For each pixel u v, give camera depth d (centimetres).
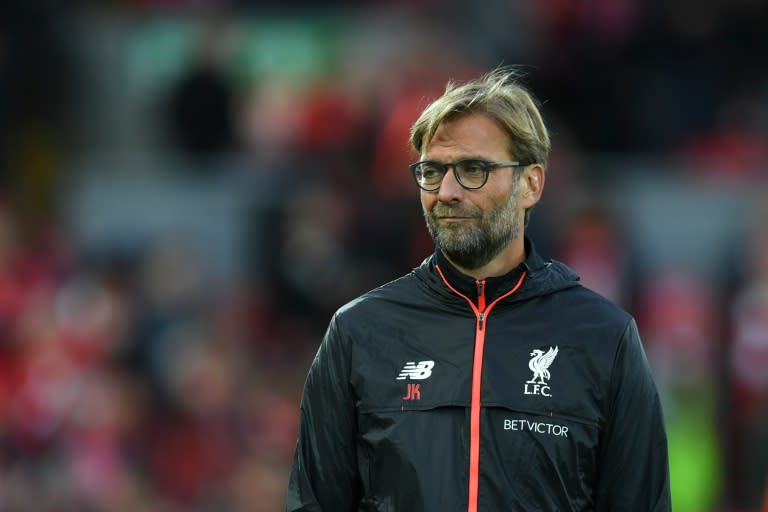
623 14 4153
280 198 3391
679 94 4069
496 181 1103
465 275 1120
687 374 3198
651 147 3997
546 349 1105
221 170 3531
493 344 1108
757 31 4188
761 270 3416
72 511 2834
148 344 3084
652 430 1111
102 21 3950
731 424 3206
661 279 3488
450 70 3778
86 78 3856
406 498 1076
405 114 3481
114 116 3838
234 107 3747
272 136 3722
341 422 1123
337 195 3384
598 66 4062
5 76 3725
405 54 3881
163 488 2914
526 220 1155
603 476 1105
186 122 3697
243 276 3384
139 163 3556
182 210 3478
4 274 3222
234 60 3819
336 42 3953
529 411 1080
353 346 1128
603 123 4003
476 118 1104
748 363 3231
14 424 2903
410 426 1088
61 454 2883
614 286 3253
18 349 3095
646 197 3625
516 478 1069
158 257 3203
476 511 1059
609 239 3284
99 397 2966
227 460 2958
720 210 3597
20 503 2823
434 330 1121
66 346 3072
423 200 1120
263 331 3256
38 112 3762
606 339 1110
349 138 3616
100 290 3148
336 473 1123
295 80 3841
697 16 4156
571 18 4153
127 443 2959
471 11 4303
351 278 3300
